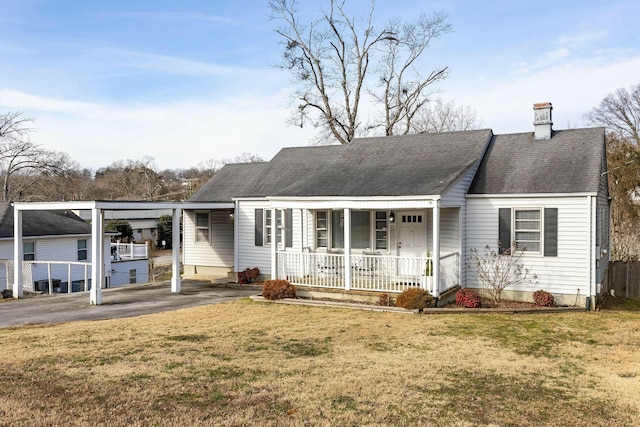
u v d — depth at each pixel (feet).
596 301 48.06
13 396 23.61
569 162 50.83
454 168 51.60
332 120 105.19
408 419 21.38
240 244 66.54
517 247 50.01
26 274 66.33
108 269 93.76
